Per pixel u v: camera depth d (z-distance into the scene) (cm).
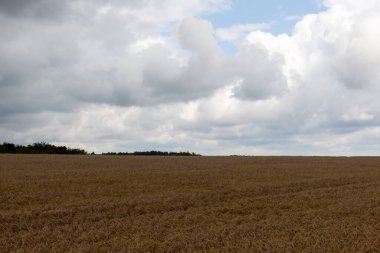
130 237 1445
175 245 1341
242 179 2891
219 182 2731
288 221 1678
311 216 1780
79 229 1531
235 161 4850
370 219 1722
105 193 2289
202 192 2322
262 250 1295
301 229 1538
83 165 4081
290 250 1288
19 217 1708
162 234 1486
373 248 1320
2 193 2248
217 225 1622
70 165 4053
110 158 5372
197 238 1420
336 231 1519
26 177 2916
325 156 6344
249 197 2248
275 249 1299
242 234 1478
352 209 1909
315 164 4306
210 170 3516
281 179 2906
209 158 5569
